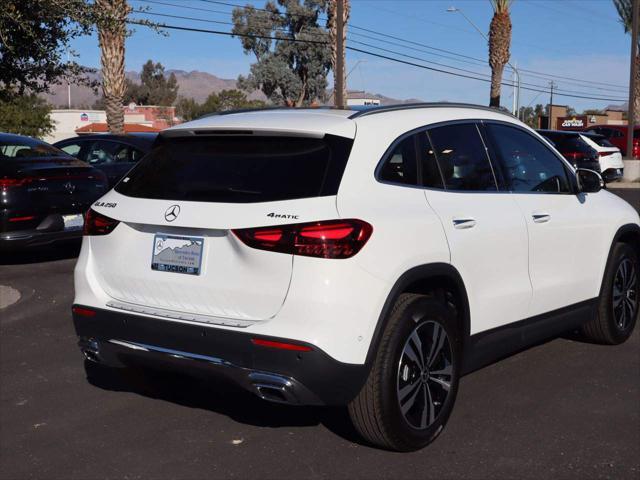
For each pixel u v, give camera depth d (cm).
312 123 423
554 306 545
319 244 380
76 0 803
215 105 7588
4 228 895
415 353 421
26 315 743
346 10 2805
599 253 593
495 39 3175
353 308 384
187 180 433
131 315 424
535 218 519
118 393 532
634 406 501
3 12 731
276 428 469
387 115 451
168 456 431
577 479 399
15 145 959
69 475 409
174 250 420
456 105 508
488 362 498
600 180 578
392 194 422
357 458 425
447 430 462
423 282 438
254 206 399
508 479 399
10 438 457
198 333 401
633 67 2680
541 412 490
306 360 378
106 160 1250
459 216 454
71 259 1038
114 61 1877
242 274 396
